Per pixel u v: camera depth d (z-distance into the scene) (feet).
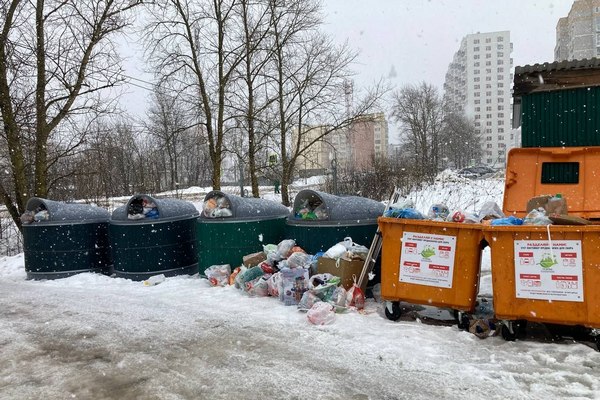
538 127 30.32
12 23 45.68
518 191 23.63
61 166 63.36
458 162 191.31
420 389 13.03
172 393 13.32
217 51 61.87
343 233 24.35
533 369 14.14
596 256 15.56
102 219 33.96
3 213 70.69
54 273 32.14
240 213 27.86
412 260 18.88
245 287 24.35
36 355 16.76
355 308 20.56
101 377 14.61
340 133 72.64
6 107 46.37
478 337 17.02
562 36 228.63
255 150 68.39
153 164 143.74
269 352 16.10
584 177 22.93
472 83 239.50
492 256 16.96
